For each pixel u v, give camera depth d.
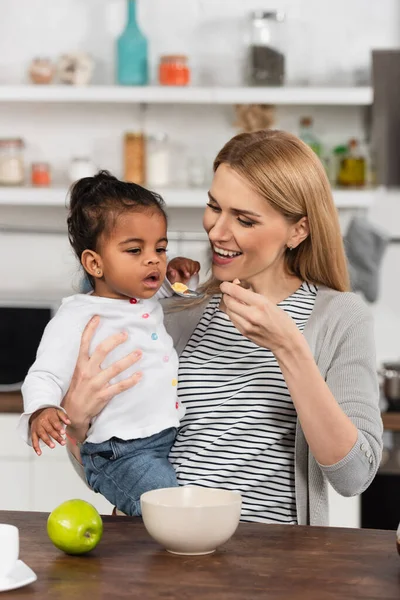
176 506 1.33
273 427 1.80
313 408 1.62
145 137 4.02
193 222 4.18
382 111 4.11
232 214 1.81
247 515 1.77
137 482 1.80
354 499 3.38
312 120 4.14
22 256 4.21
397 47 4.10
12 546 1.24
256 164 1.79
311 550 1.39
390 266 4.19
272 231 1.81
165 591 1.21
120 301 1.86
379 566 1.32
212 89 3.86
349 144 4.01
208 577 1.27
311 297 1.94
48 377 1.77
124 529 1.50
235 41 4.10
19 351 3.71
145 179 4.02
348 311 1.87
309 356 1.62
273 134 1.88
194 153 4.14
